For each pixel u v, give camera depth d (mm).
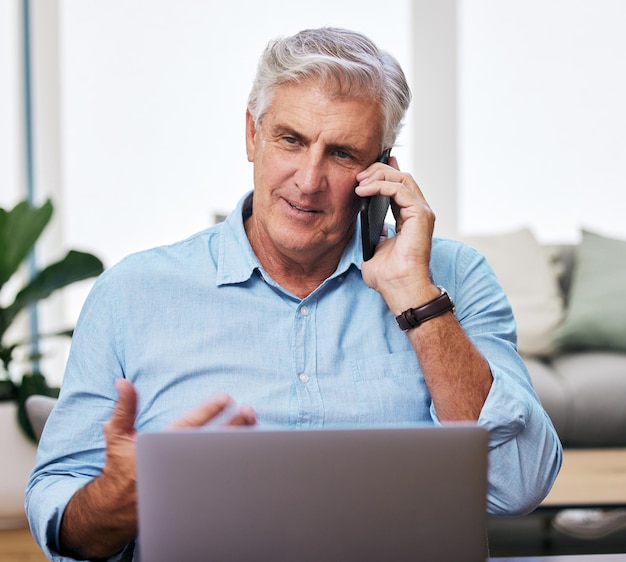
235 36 4051
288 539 898
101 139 4055
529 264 3602
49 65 4035
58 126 4047
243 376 1426
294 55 1376
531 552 2811
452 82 4137
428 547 909
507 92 4129
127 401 1072
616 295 3475
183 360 1423
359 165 1416
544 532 3061
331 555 900
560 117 4113
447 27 4121
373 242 1447
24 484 2527
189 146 4066
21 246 2676
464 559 913
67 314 4043
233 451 896
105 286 1457
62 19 4039
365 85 1364
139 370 1417
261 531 896
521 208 4145
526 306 3520
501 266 3598
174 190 4074
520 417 1353
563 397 3117
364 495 902
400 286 1399
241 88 4059
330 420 1412
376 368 1453
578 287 3551
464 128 4152
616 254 3586
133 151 4059
